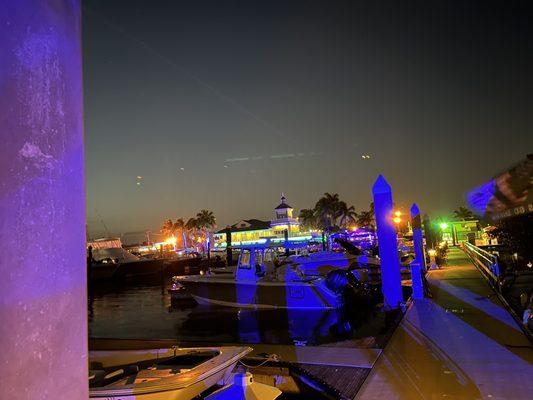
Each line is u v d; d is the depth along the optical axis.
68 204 1.30
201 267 57.31
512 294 14.10
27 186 1.14
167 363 7.13
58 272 1.23
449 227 72.88
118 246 59.16
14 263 1.09
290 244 28.55
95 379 6.08
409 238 49.31
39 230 1.17
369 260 24.38
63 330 1.23
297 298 18.25
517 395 5.42
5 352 1.05
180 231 126.44
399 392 5.73
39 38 1.22
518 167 6.45
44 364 1.16
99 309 25.91
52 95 1.26
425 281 14.23
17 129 1.12
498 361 6.80
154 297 32.38
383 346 8.02
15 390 1.07
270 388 4.34
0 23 1.10
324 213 102.44
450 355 7.24
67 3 1.37
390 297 11.77
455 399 5.38
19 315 1.09
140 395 5.64
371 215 103.94
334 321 15.86
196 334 15.75
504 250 21.12
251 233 86.12
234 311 19.47
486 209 6.93
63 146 1.29
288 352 8.09
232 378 6.81
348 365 7.08
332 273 17.92
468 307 11.66
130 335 16.58
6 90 1.10
